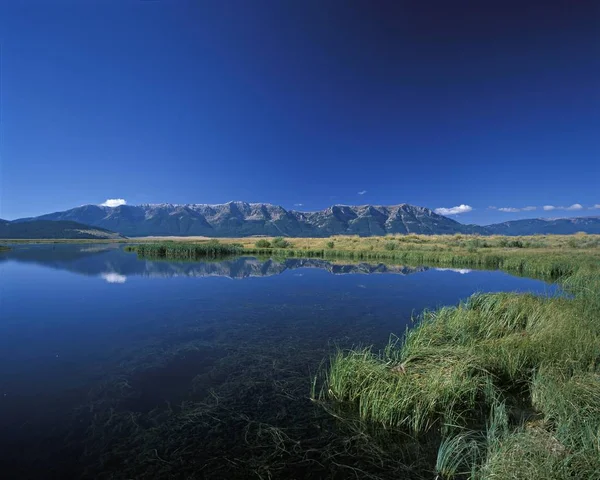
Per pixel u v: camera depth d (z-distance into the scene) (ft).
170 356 28.78
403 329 36.11
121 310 45.65
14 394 21.94
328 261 118.42
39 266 101.04
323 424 17.95
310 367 26.04
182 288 62.18
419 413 17.21
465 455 14.21
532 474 11.30
